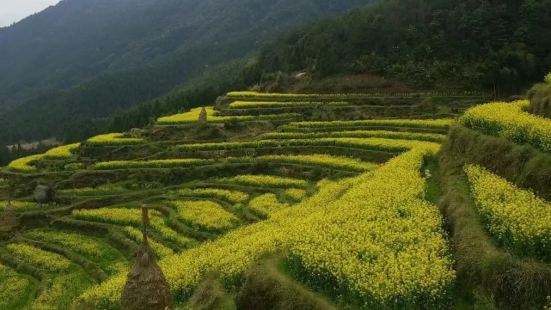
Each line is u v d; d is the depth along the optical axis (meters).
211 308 21.56
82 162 64.94
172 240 40.25
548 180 21.77
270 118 74.00
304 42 115.69
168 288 23.11
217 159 59.75
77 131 145.25
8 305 34.78
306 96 84.69
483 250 18.05
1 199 56.47
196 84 191.12
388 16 103.69
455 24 92.19
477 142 29.53
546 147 23.72
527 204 19.88
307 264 19.75
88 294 30.00
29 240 45.41
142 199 52.59
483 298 16.45
